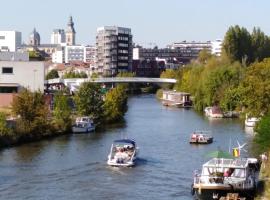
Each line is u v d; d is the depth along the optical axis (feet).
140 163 304.50
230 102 579.89
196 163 306.55
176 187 251.39
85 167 290.35
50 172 277.23
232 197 222.89
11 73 490.90
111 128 463.83
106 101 511.40
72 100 495.00
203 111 649.61
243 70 625.00
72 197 233.35
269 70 390.01
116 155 298.97
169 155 331.16
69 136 405.80
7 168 284.82
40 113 390.42
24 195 234.99
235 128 468.75
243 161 249.75
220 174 234.79
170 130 453.58
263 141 285.84
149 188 249.34
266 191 226.58
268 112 345.31
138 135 419.13
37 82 494.59
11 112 401.49
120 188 248.73
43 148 347.56
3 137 353.10
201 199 229.66
